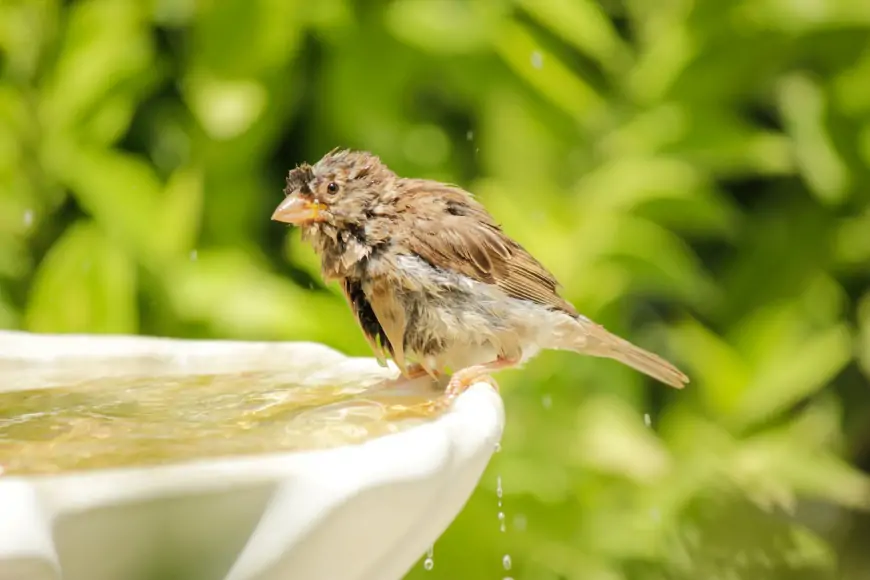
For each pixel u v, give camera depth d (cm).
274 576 229
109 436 232
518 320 244
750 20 266
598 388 266
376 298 243
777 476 266
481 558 260
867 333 270
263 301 261
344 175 243
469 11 266
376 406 235
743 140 267
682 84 267
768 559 265
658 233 264
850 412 280
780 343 269
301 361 245
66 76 261
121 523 228
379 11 265
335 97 266
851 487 267
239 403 238
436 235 243
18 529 226
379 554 231
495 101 266
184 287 261
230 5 262
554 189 265
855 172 270
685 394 270
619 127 267
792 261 271
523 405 262
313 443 231
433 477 230
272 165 267
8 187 261
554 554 261
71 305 259
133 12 262
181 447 230
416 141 267
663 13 269
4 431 233
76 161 261
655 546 262
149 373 244
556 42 267
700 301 272
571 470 262
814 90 270
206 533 229
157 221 261
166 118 265
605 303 263
